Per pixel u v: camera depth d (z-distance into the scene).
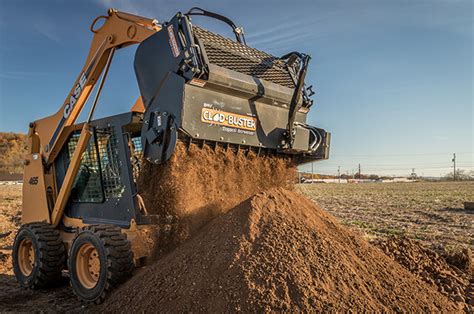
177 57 5.03
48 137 6.77
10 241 10.62
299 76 6.27
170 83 5.06
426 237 10.58
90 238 4.95
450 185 61.91
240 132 5.67
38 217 6.76
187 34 5.02
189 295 4.04
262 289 3.82
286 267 4.04
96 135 5.89
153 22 5.86
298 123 6.67
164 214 5.09
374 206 21.56
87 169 6.07
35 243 5.97
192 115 5.02
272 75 6.31
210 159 5.40
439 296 4.73
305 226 4.80
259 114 5.97
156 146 5.05
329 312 3.65
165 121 4.99
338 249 4.57
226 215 4.99
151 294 4.29
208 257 4.39
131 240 4.93
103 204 5.75
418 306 4.23
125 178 5.38
